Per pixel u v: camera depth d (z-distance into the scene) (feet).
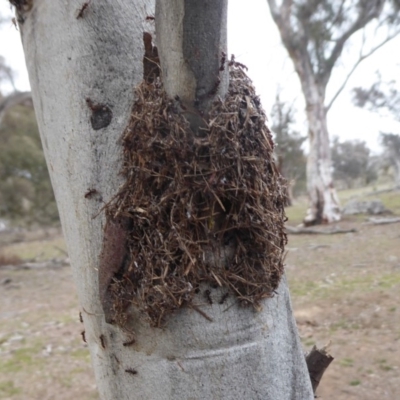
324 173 12.60
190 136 0.94
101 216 1.03
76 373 3.69
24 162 18.89
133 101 1.02
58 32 1.04
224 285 0.99
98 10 1.02
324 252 7.93
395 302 4.51
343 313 4.42
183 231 0.95
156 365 1.01
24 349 4.33
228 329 1.00
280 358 1.08
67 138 1.05
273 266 1.05
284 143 18.71
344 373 3.24
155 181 0.95
